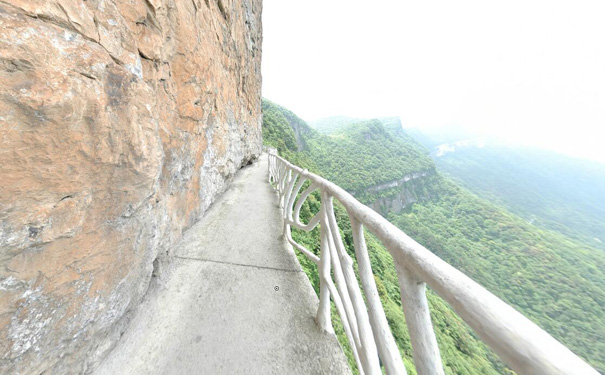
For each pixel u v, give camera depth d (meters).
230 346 1.56
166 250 2.31
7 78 0.87
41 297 1.05
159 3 2.05
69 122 1.09
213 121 3.99
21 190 0.94
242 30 7.36
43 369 1.10
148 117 1.70
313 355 1.53
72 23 1.14
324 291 1.68
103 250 1.38
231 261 2.52
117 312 1.53
